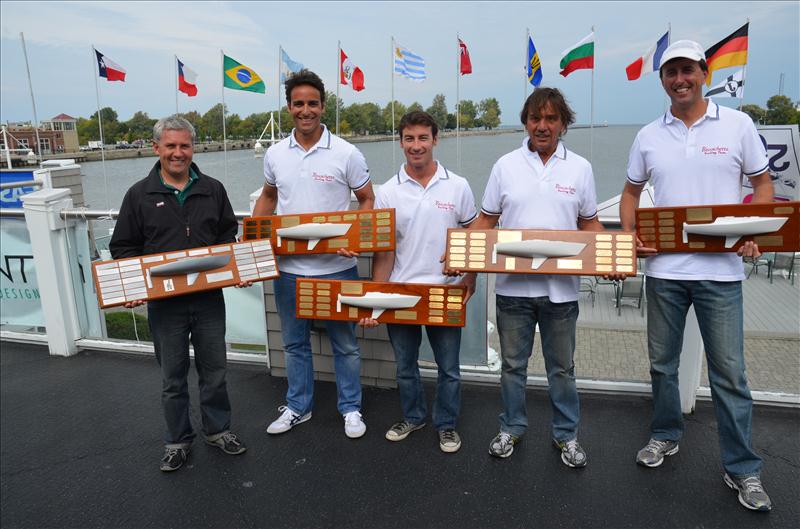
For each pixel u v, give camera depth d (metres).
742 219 2.20
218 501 2.53
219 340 2.79
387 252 2.82
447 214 2.66
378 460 2.79
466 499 2.47
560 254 2.38
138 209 2.61
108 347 4.36
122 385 3.82
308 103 2.70
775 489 2.45
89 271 4.37
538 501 2.44
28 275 4.45
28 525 2.42
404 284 2.68
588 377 3.48
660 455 2.64
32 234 4.16
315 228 2.77
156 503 2.54
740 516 2.29
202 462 2.84
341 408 3.08
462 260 2.49
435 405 2.87
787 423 2.99
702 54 2.21
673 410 2.59
